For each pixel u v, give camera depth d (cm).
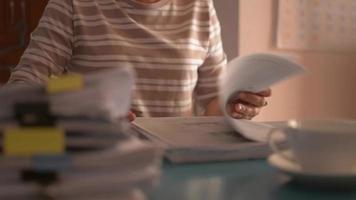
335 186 55
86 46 132
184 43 138
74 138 44
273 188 57
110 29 134
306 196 54
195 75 142
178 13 142
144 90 133
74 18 134
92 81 45
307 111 228
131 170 45
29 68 125
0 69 256
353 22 234
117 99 47
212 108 143
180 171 65
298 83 223
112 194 44
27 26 257
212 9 147
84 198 43
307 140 55
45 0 255
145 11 137
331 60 231
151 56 134
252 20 206
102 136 44
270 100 216
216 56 147
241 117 105
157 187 56
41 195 42
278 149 69
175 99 136
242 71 93
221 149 70
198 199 52
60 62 133
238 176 62
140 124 93
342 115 239
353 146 54
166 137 79
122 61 131
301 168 57
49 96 43
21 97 43
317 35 224
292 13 215
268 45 211
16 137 43
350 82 239
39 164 42
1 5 256
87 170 43
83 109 43
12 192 42
